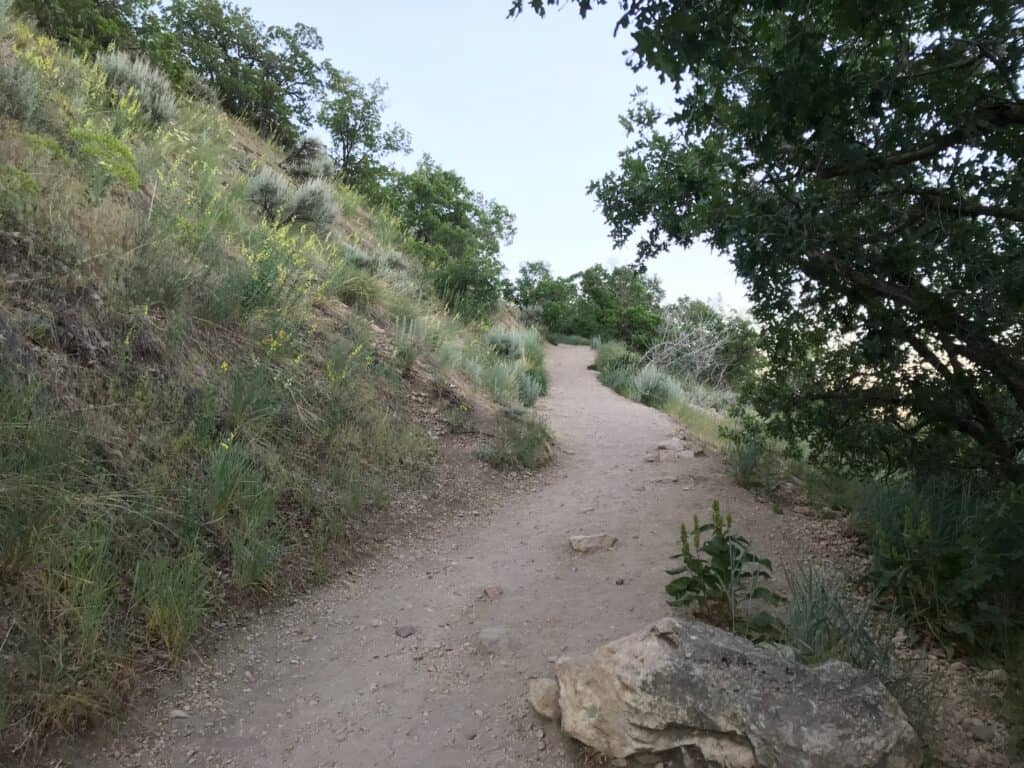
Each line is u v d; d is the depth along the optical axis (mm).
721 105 4488
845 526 6312
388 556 5438
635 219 6371
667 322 25406
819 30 3898
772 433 7234
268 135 20031
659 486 7602
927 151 3930
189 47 18922
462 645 4047
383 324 10359
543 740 3113
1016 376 4527
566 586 4945
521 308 34406
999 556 3963
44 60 8898
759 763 2631
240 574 4320
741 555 4156
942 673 3709
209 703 3320
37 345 4559
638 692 2910
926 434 6191
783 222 4434
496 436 8766
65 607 3273
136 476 4348
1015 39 3500
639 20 2994
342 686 3580
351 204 18219
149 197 7680
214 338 6324
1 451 3619
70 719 2885
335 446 6406
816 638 3430
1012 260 4262
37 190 5523
